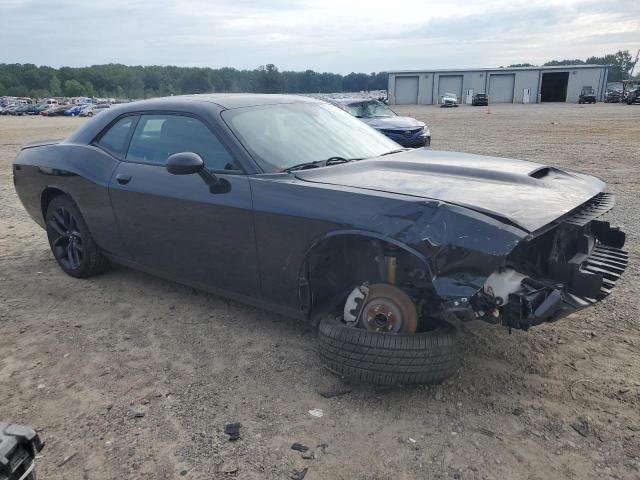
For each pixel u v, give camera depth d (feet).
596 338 11.57
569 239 10.16
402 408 9.26
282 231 10.19
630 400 9.32
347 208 9.37
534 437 8.45
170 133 12.64
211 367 10.70
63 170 14.71
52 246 16.25
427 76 234.79
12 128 105.81
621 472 7.67
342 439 8.49
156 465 7.97
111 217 13.74
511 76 225.56
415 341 8.70
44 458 8.17
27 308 13.75
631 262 16.28
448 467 7.84
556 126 79.25
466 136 65.87
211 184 11.14
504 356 10.90
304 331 12.14
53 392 9.93
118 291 14.76
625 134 62.39
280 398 9.61
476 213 8.46
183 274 12.69
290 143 11.90
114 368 10.73
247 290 11.37
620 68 471.62
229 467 7.89
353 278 10.49
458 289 8.03
